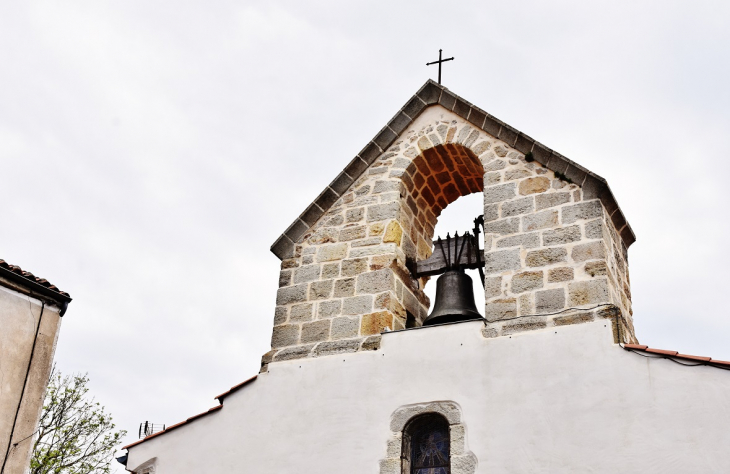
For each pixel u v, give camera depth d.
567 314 12.62
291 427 13.27
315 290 14.68
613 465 11.12
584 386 11.82
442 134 15.41
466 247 14.85
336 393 13.30
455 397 12.48
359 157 15.69
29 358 13.53
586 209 13.61
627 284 14.33
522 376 12.25
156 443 13.91
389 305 14.03
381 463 12.40
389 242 14.67
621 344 11.95
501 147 14.86
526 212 14.00
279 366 13.97
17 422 13.07
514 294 13.25
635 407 11.40
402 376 13.00
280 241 15.45
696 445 10.86
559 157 14.12
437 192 16.17
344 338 13.91
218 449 13.52
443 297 14.22
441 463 12.44
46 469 21.91
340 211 15.45
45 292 14.02
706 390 11.15
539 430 11.73
